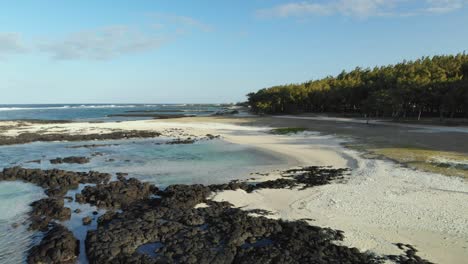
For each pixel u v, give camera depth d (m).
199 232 14.23
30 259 12.77
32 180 24.25
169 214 16.31
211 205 18.03
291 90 100.94
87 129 59.00
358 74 106.38
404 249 12.57
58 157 34.47
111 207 18.66
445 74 70.69
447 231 13.91
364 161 27.47
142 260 12.05
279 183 22.06
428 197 17.94
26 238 14.88
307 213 16.44
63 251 13.05
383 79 79.62
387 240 13.30
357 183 21.25
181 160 31.66
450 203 16.95
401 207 16.67
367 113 74.94
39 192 21.78
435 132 44.09
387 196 18.38
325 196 18.86
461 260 11.75
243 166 28.34
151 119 88.12
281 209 17.20
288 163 28.84
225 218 15.60
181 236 13.88
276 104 99.56
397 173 22.97
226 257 12.14
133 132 54.41
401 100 61.53
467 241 13.05
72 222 16.55
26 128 59.84
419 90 60.38
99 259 12.27
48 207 17.94
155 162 31.02
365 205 17.14
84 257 13.03
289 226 14.65
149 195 20.61
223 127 61.62
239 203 18.33
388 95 63.09
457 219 15.01
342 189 20.09
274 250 12.40
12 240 14.69
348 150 33.06
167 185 22.89
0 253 13.54
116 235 13.82
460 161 25.44
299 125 60.03
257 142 41.72
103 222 16.03
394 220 15.16
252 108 120.06
